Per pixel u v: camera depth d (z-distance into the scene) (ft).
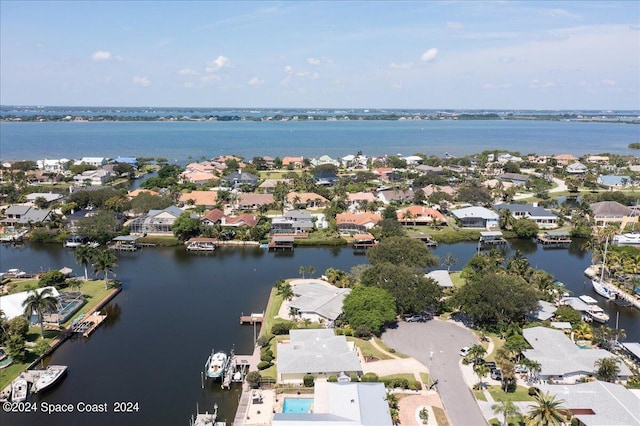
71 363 311.47
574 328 338.34
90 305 392.68
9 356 304.71
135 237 575.38
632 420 229.25
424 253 435.94
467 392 270.87
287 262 518.37
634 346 313.73
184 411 262.88
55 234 584.40
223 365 296.71
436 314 374.63
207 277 471.21
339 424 229.66
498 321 342.44
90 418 255.29
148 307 399.24
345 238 590.55
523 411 243.60
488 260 452.76
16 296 368.68
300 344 306.35
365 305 343.26
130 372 301.02
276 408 257.75
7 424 249.55
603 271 455.22
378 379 279.08
